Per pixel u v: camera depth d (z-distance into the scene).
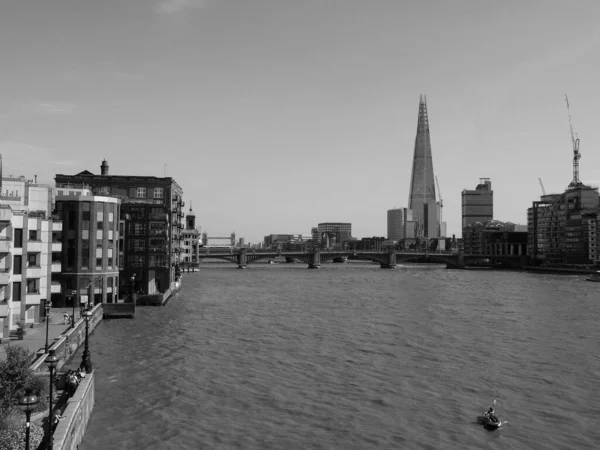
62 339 61.81
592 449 40.97
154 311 111.88
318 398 51.69
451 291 169.12
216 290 168.25
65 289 101.50
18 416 38.31
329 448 40.16
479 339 82.31
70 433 35.88
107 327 90.69
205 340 79.38
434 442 41.75
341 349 73.94
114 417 45.62
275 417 46.38
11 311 73.06
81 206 102.19
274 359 67.38
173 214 153.12
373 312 114.44
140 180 143.62
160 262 125.25
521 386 56.62
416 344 77.94
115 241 106.75
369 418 46.53
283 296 149.75
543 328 93.44
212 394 52.38
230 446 40.12
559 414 48.25
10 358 41.06
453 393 53.94
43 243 85.19
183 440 41.03
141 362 64.75
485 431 44.12
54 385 45.69
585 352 73.25
